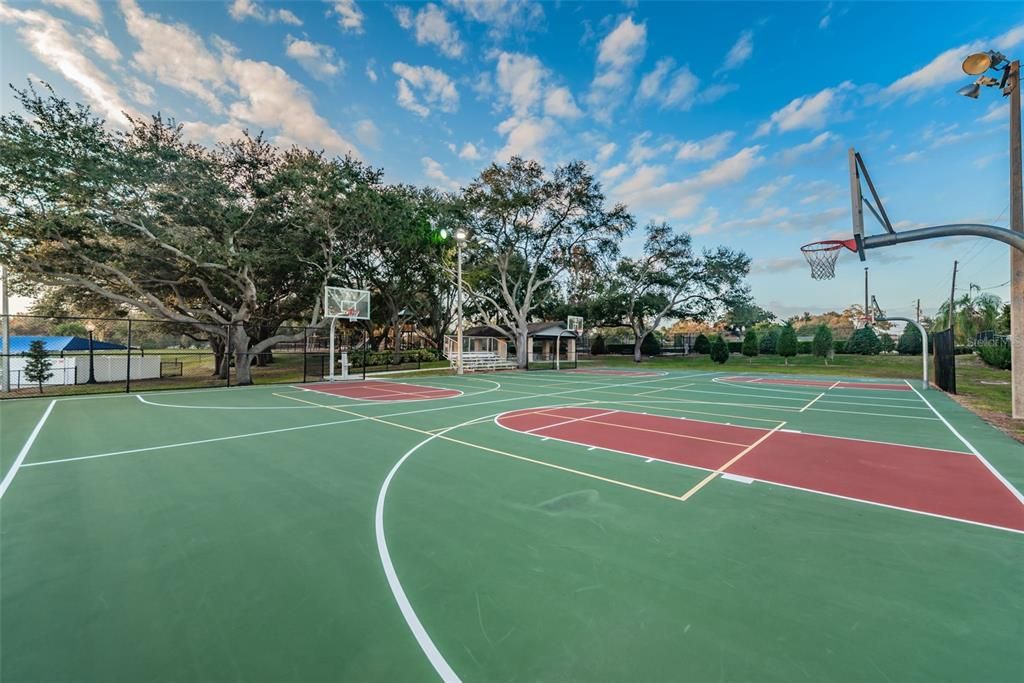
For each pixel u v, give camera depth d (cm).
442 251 2786
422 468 590
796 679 212
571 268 3092
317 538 373
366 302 2069
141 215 1591
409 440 760
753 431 848
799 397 1404
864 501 469
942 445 733
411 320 3847
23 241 1462
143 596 284
